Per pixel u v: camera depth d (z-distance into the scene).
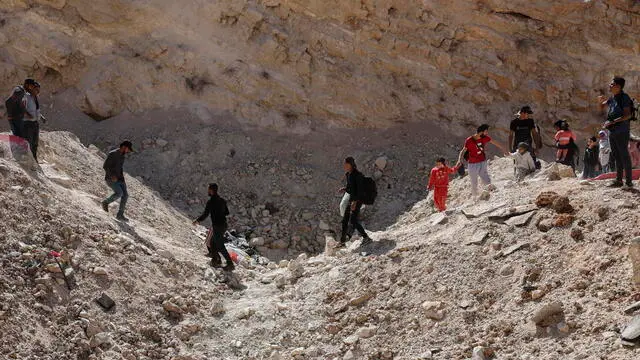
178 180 16.73
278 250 14.99
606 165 11.46
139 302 9.11
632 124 17.33
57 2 18.25
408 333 8.45
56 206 9.76
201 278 10.51
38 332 7.79
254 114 18.55
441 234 10.06
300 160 17.80
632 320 6.81
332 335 8.97
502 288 8.50
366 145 18.28
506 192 10.70
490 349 7.56
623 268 7.70
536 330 7.54
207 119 18.34
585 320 7.29
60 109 18.33
